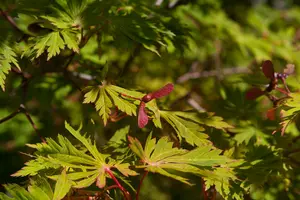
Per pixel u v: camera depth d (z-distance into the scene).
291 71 0.80
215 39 1.08
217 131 0.83
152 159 0.71
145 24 0.82
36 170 0.71
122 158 0.76
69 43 0.77
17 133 1.01
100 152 0.76
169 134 0.81
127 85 0.83
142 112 0.73
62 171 0.69
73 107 0.98
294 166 0.83
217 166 0.76
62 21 0.79
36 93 0.97
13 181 1.06
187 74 1.15
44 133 0.99
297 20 1.56
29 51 0.78
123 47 0.82
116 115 0.79
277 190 0.83
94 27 0.81
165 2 1.02
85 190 0.72
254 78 0.90
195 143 0.77
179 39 0.87
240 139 0.84
